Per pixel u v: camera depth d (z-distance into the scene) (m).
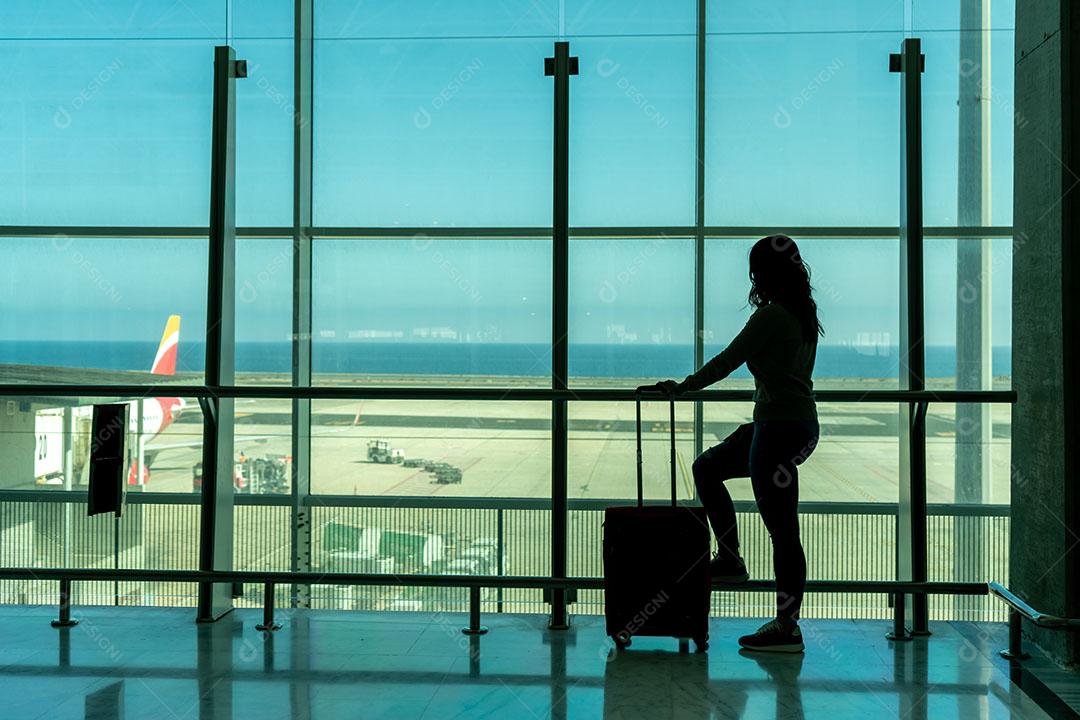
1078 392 3.11
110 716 2.63
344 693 2.82
